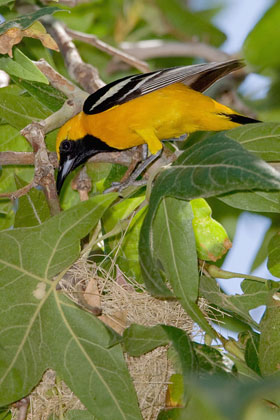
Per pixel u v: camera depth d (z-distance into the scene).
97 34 14.71
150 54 14.34
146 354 7.87
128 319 8.15
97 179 10.38
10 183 10.27
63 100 9.56
